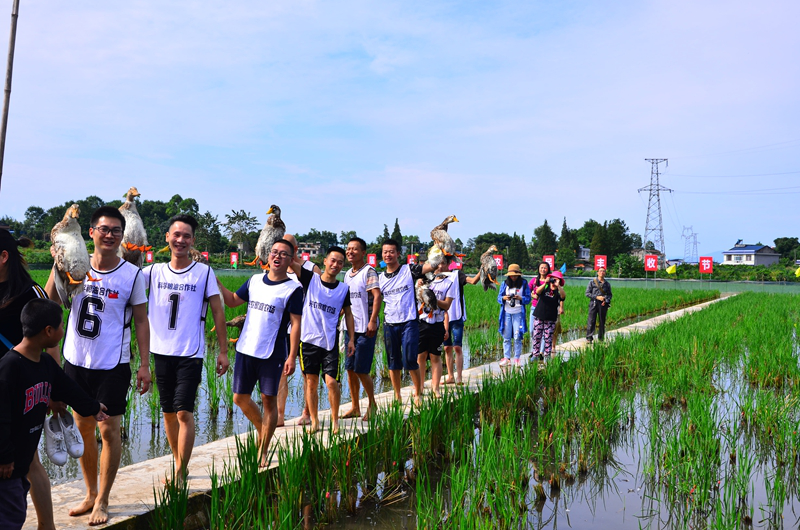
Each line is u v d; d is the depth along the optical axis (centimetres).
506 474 538
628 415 794
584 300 2769
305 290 641
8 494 324
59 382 362
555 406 751
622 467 611
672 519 493
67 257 429
